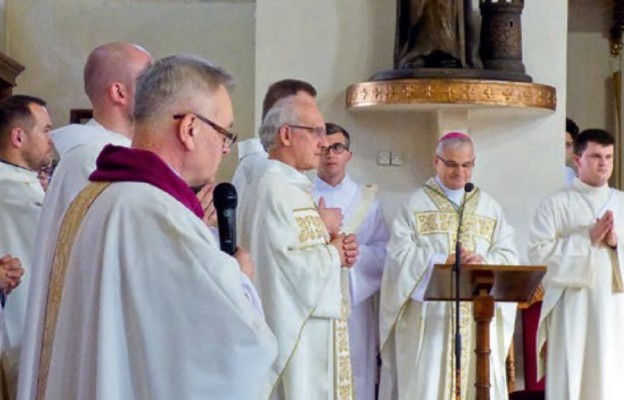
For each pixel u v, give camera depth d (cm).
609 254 781
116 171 324
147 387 306
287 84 588
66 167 424
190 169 329
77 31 1088
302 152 559
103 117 448
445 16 838
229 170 1058
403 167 892
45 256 386
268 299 536
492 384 743
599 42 1202
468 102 824
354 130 894
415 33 846
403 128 894
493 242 764
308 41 899
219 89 330
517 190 895
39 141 607
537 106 845
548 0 898
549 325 798
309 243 547
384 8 897
